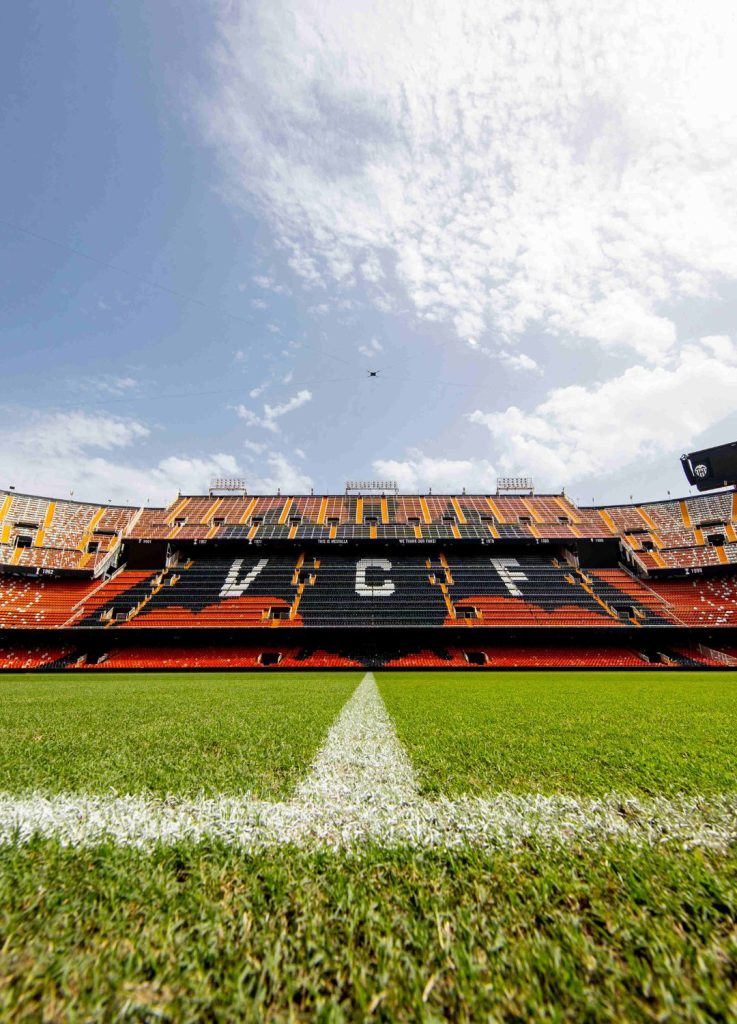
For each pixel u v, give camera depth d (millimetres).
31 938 1184
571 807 2174
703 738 4234
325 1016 923
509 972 1049
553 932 1202
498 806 2189
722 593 35562
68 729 5039
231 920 1265
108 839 1816
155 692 12820
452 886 1438
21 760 3312
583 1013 919
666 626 30938
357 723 5500
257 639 31719
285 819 2020
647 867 1552
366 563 42750
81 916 1288
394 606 35375
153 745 3955
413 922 1252
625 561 41812
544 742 4020
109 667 27875
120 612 33719
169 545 41906
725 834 1845
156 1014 931
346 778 2740
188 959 1107
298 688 14289
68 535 40906
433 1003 957
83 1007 947
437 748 3740
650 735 4438
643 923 1236
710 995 962
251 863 1602
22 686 16359
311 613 34219
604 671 26969
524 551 45125
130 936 1197
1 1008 938
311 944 1163
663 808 2162
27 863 1615
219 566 41656
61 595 35562
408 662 29219
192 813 2107
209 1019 920
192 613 33812
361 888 1424
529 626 31422
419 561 43344
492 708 7609
